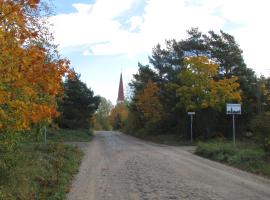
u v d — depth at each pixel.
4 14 10.82
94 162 26.45
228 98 48.84
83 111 75.31
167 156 30.64
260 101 46.25
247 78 54.97
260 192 15.64
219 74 55.31
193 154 32.56
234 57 55.22
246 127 53.75
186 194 15.20
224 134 54.00
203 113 51.91
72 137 58.94
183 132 57.06
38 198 13.75
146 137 66.00
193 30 58.78
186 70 49.28
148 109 63.91
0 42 10.89
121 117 124.44
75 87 73.94
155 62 69.12
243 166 23.14
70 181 18.36
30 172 16.50
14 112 12.19
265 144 24.20
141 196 14.91
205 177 19.53
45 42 15.55
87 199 14.50
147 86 65.00
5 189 12.70
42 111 12.52
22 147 24.05
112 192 15.77
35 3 11.38
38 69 11.82
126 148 40.91
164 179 18.91
